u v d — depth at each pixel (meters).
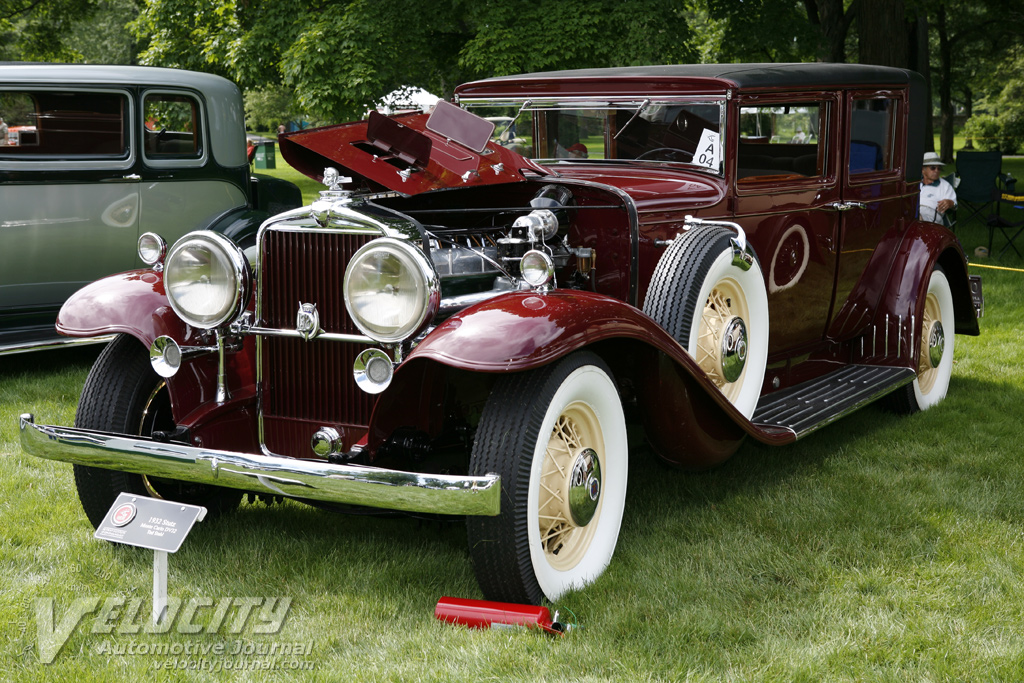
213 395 3.27
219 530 3.53
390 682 2.45
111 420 3.27
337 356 3.02
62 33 20.33
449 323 2.73
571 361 2.85
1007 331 7.04
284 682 2.47
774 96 4.09
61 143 6.16
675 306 3.37
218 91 6.71
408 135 3.66
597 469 3.03
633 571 3.12
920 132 5.22
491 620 2.72
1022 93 42.47
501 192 3.71
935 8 13.62
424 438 3.03
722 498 3.88
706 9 14.77
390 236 2.84
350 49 10.66
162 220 6.52
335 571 3.15
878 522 3.54
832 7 15.30
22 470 4.21
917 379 5.04
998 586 3.00
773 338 4.33
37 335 5.98
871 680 2.46
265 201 7.13
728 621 2.77
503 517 2.68
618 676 2.47
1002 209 14.19
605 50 10.37
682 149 4.08
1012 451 4.43
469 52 10.70
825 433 4.78
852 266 4.76
